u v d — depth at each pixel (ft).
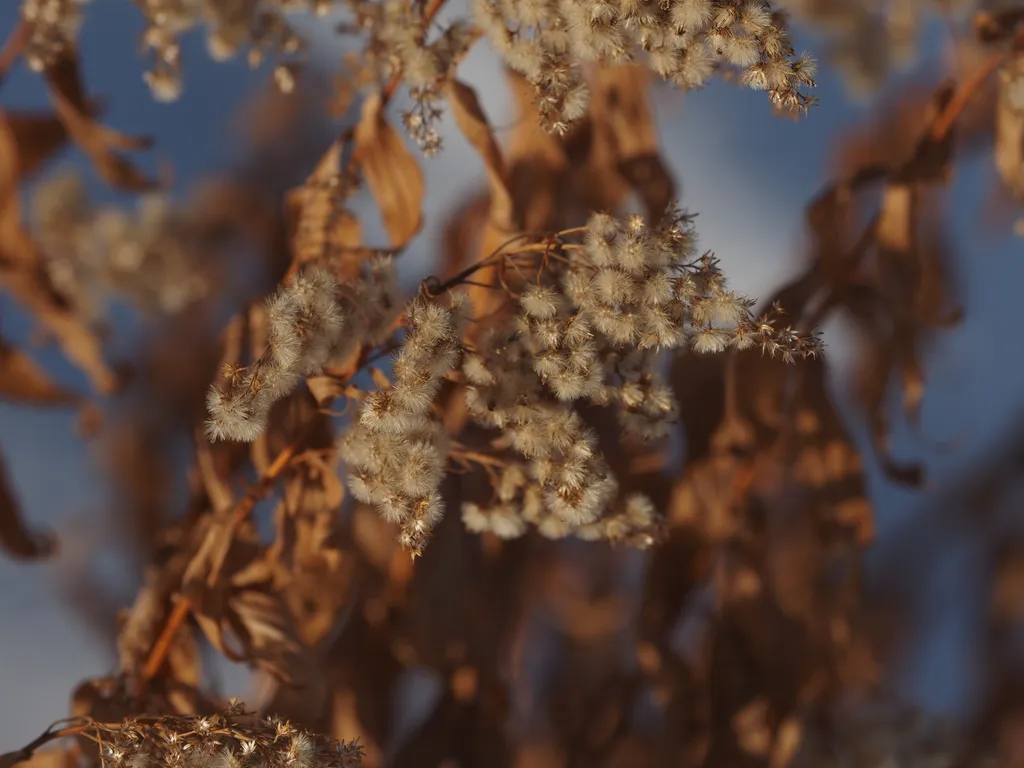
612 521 1.47
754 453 1.74
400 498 1.37
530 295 1.40
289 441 1.60
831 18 1.75
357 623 1.71
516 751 1.77
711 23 1.39
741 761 1.76
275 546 1.59
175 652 1.57
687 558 1.77
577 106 1.42
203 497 1.66
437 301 1.45
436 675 1.72
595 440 1.43
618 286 1.39
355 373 1.46
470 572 1.72
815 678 1.76
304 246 1.60
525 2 1.42
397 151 1.61
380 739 1.70
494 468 1.55
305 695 1.56
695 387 1.76
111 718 1.53
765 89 1.40
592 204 1.71
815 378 1.75
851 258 1.76
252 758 1.39
